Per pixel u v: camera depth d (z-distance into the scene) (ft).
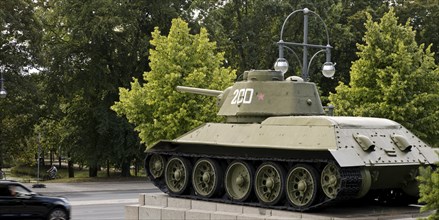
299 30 182.91
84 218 88.07
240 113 72.49
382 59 111.75
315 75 179.83
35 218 76.64
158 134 118.01
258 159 66.23
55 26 172.04
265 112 71.00
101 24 156.15
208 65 120.47
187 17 167.73
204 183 72.90
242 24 185.57
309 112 71.26
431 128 112.57
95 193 132.46
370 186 61.98
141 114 120.78
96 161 171.73
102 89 167.73
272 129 66.23
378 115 110.01
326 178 61.31
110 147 172.04
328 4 182.29
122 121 164.35
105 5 157.17
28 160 220.64
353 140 62.13
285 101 70.79
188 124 115.96
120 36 166.50
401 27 115.24
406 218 62.59
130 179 168.55
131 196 123.65
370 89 112.47
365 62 112.68
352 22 188.75
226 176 70.13
